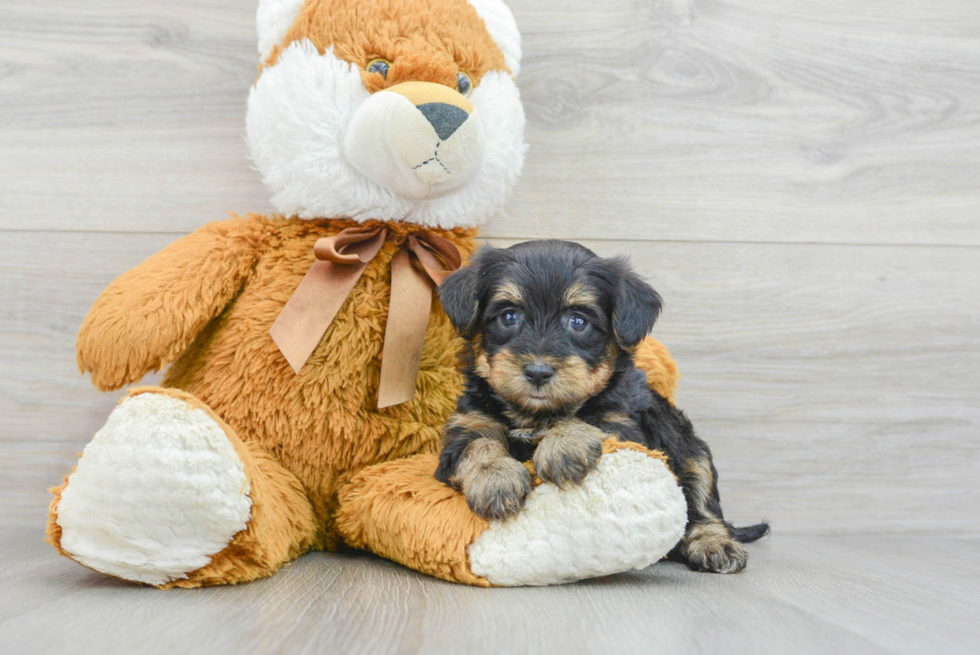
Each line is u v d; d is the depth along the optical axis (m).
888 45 2.98
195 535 1.74
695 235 2.95
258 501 1.80
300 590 1.79
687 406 2.92
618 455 1.85
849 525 2.93
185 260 2.20
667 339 2.93
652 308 2.16
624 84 2.94
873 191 2.98
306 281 2.18
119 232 2.81
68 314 2.78
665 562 2.30
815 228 2.96
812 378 2.95
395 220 2.27
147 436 1.67
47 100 2.79
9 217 2.77
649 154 2.94
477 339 2.15
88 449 1.74
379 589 1.81
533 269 2.08
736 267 2.94
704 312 2.94
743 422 2.93
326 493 2.22
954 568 2.29
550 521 1.83
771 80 2.95
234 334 2.19
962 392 2.94
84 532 1.73
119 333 2.09
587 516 1.82
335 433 2.16
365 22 2.18
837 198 2.97
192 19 2.83
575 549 1.83
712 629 1.53
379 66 2.16
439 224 2.33
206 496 1.70
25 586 1.83
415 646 1.39
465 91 2.25
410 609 1.63
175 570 1.77
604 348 2.11
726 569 2.15
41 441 2.76
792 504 2.93
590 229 2.93
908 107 2.95
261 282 2.25
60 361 2.78
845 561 2.38
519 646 1.40
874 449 2.94
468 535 1.85
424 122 2.04
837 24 2.96
